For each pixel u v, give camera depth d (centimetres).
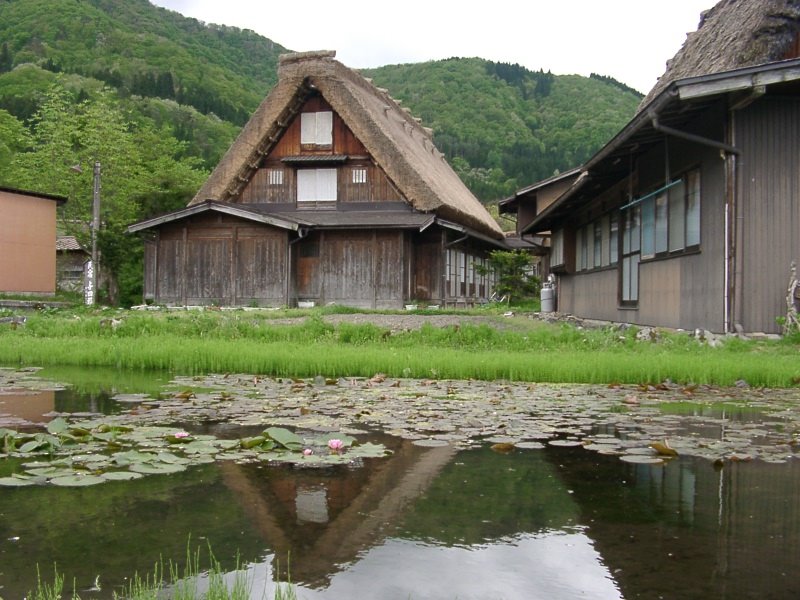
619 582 205
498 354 815
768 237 850
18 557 221
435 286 2158
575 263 1781
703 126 920
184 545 232
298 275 2086
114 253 2362
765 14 1018
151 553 224
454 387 638
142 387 637
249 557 222
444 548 231
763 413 504
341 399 559
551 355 802
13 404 531
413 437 413
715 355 748
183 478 317
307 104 2295
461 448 386
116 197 3306
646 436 419
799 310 840
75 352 862
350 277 2055
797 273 848
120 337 1074
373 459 358
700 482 316
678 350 806
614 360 717
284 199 2312
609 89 10088
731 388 627
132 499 284
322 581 204
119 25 9238
